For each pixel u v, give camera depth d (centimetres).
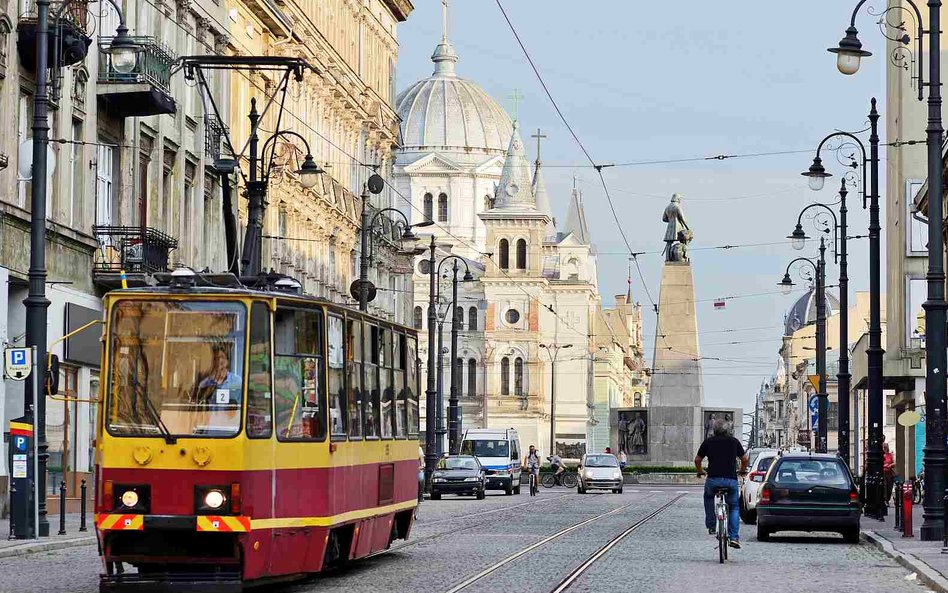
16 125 6047
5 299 5906
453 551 4647
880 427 7069
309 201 11081
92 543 4828
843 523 5369
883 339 14800
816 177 6875
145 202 7644
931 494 5219
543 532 5828
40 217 4788
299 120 10819
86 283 6775
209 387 3192
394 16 14712
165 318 3231
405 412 4391
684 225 16162
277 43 10256
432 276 11950
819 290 10731
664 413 16362
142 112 7225
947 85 10712
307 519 3366
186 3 8106
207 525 3134
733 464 4438
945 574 3722
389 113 14525
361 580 3622
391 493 4159
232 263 6906
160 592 3102
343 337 3659
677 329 16188
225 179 6988
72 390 6656
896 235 11088
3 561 4106
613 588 3484
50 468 6353
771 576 3900
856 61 5209
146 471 3166
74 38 6144
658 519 7288
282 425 3278
